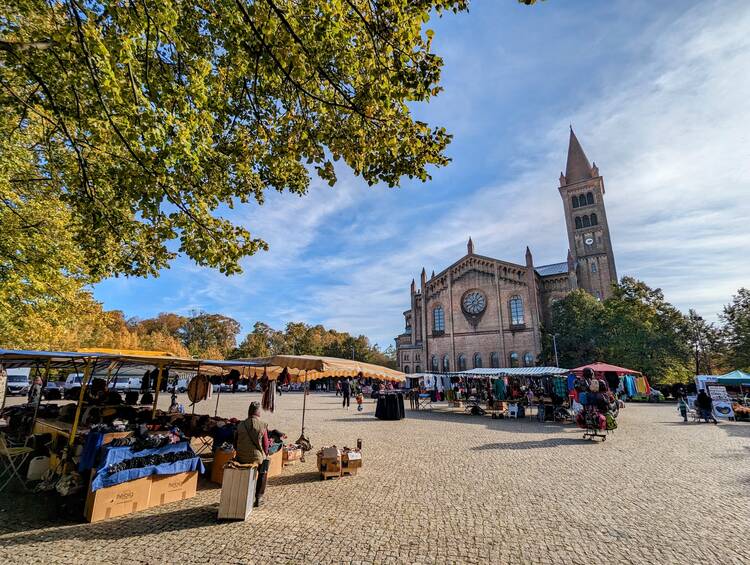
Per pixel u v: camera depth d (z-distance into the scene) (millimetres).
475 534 6070
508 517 6797
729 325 44219
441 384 42000
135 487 6957
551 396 22656
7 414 12180
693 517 6793
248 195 11031
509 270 56500
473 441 14734
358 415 24641
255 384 15156
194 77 6426
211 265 8695
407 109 7016
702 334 49344
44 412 11375
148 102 5645
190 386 12289
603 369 23016
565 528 6309
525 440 14938
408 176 7852
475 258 59375
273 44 5949
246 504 6625
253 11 5863
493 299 56906
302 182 11211
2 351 7461
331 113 7840
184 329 99625
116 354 8562
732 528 6293
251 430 7344
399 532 6137
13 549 5328
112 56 5582
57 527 6137
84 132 8266
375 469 10281
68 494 6992
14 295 13750
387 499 7781
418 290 68250
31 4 6594
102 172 8250
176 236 8367
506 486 8688
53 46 6277
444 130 7477
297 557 5250
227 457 8867
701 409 20594
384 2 5406
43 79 7008
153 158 6320
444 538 5918
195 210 8203
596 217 65812
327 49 6633
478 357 56281
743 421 21406
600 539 5891
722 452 12609
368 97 6656
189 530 6137
